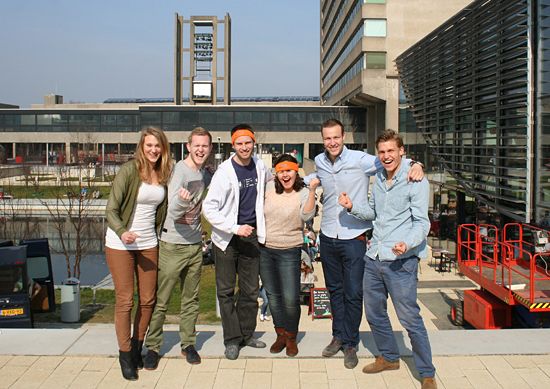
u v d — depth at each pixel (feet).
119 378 15.90
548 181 49.16
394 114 139.95
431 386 14.80
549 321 34.58
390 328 16.14
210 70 258.78
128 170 15.17
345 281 16.70
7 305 39.70
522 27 51.96
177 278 16.51
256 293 17.69
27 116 217.56
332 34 212.84
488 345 18.20
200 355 17.44
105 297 56.44
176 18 254.47
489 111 62.49
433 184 91.71
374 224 15.66
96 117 216.33
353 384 15.53
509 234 57.88
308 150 195.72
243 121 196.54
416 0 139.13
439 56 79.46
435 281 59.72
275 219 16.74
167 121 197.16
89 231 89.81
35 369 16.47
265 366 16.76
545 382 15.56
